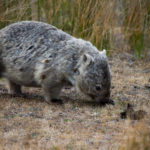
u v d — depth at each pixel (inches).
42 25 1023.0
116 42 1616.6
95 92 962.1
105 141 754.2
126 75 1321.4
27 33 1005.2
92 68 951.0
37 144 728.3
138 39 1547.7
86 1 1434.5
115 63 1464.1
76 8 1451.8
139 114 896.3
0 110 914.7
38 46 985.5
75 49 971.9
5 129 800.3
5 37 1013.2
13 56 997.8
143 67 1443.2
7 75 1031.0
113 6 1477.6
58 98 1026.1
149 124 818.2
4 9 1322.6
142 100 1057.5
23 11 1350.9
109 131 812.0
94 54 973.2
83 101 1040.8
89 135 784.3
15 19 1339.8
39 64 975.6
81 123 853.8
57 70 964.0
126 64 1464.1
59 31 1020.5
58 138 762.2
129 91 1141.1
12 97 1039.0
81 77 959.0
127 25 1578.5
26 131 792.3
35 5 1398.9
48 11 1432.1
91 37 1443.2
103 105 989.2
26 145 717.3
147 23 1558.8
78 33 1459.2
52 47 978.1
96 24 1445.6
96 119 884.0
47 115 896.3
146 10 1546.5
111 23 1501.0
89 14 1453.0
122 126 840.3
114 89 1151.6
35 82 1012.5
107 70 962.1
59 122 853.8
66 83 996.6
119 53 1579.7
